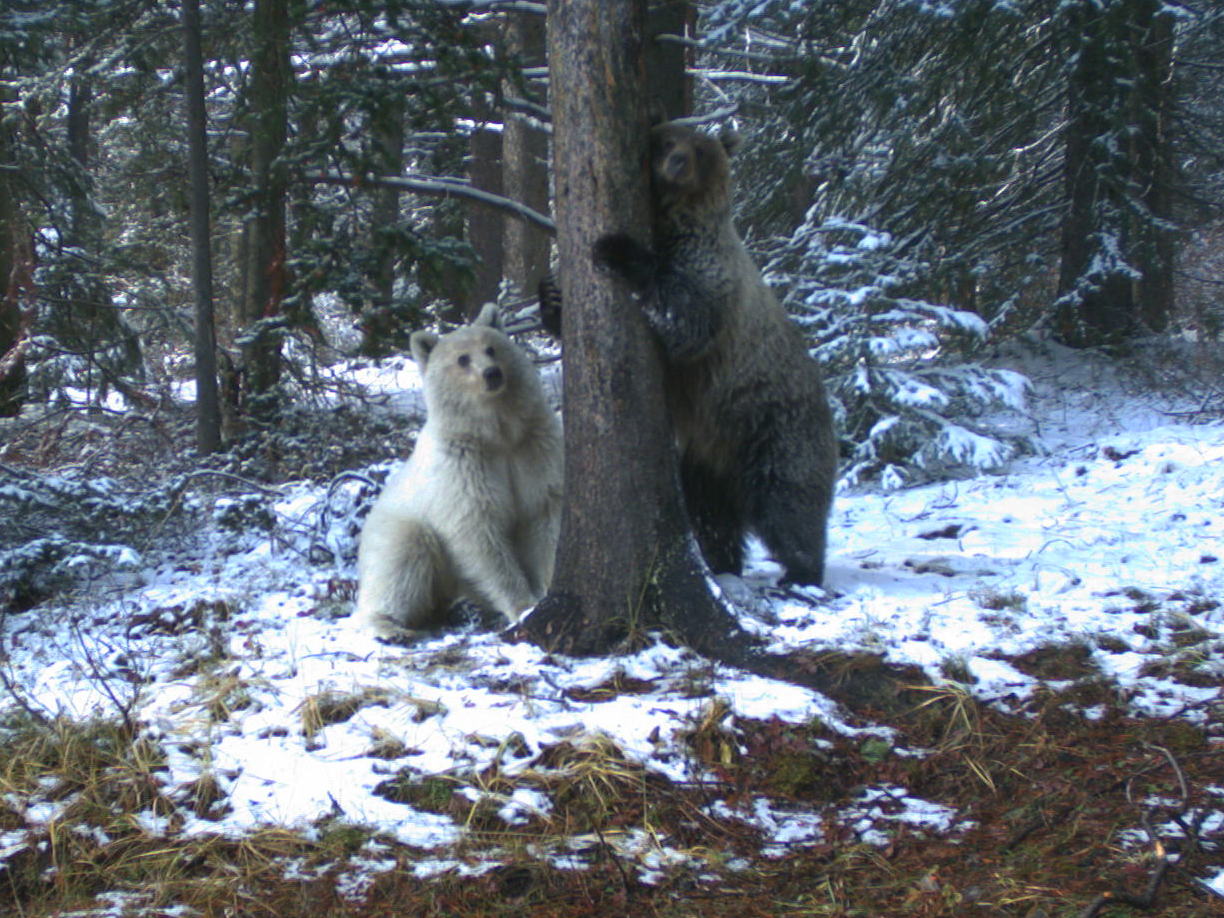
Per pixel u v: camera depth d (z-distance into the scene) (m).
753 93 19.88
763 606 5.64
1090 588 5.99
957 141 13.20
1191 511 7.72
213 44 11.77
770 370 5.98
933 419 10.30
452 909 3.36
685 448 6.27
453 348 5.62
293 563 7.21
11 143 13.24
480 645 5.23
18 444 10.80
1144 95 14.14
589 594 5.19
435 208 16.12
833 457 6.35
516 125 18.09
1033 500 8.86
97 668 5.07
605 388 5.10
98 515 7.51
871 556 7.31
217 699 4.52
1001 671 4.82
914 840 3.74
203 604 6.13
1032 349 13.91
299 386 11.37
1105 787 3.98
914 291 12.62
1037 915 3.23
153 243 16.20
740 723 4.33
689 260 5.51
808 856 3.66
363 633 5.66
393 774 4.02
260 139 10.48
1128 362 13.13
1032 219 14.55
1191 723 4.37
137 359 12.72
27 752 4.16
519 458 5.82
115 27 11.88
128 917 3.34
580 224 5.07
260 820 3.78
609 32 4.93
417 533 5.76
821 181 15.59
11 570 6.66
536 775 3.97
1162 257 15.10
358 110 9.84
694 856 3.63
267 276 10.79
